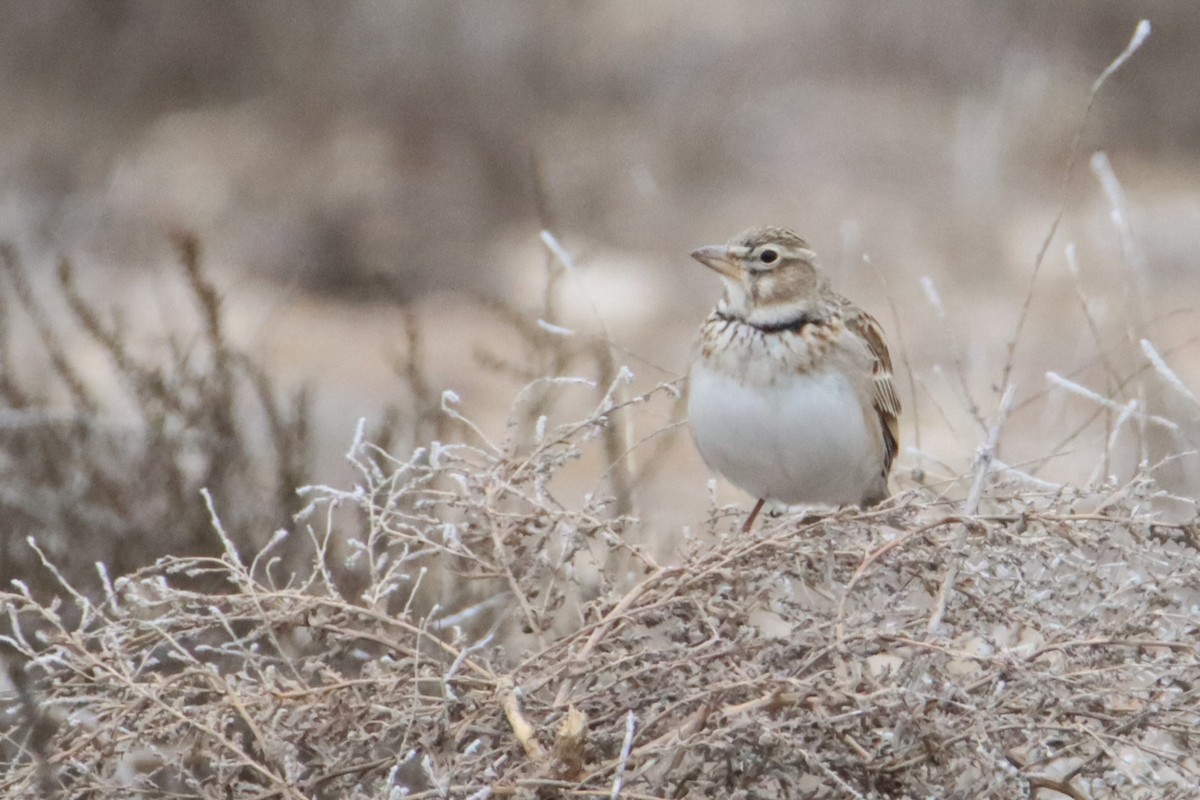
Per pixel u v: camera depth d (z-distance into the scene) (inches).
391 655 336.2
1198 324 946.7
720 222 1197.1
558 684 306.3
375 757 303.1
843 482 441.4
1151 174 1291.8
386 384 858.8
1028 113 1339.8
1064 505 332.2
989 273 1091.9
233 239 1128.8
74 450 504.1
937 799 281.3
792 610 310.8
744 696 292.7
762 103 1357.0
